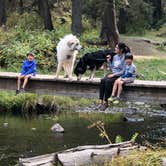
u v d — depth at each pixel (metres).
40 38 22.61
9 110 17.16
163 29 43.00
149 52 30.92
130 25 41.97
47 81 12.67
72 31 26.97
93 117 16.39
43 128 14.07
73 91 12.34
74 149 8.64
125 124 15.21
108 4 27.39
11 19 33.31
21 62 21.02
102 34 27.59
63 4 36.72
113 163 7.85
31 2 36.41
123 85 11.40
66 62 12.40
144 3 42.53
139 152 8.03
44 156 8.52
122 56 11.45
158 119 16.34
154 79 20.83
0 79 13.43
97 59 11.75
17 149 11.49
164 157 7.67
